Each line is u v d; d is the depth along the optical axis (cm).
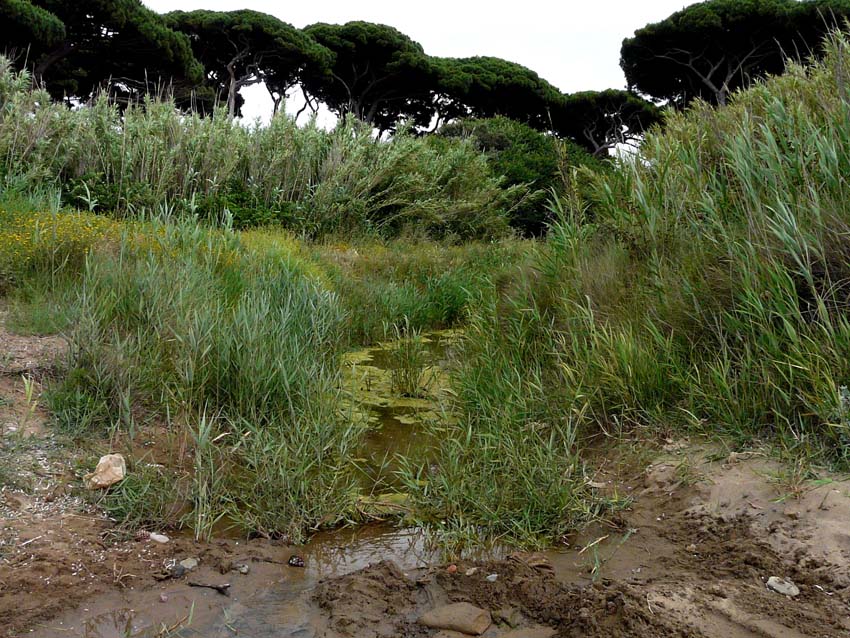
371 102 3572
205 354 477
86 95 2452
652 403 421
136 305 531
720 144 525
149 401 456
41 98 1091
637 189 548
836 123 473
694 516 324
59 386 439
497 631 252
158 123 1169
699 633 237
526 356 530
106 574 287
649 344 446
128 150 1107
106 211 1048
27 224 684
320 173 1354
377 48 3372
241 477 377
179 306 524
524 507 338
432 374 615
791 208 433
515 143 1920
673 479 356
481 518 342
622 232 551
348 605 266
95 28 2270
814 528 290
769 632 236
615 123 3120
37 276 613
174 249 698
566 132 3525
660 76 2938
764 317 391
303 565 307
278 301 642
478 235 1516
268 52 3058
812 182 436
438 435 478
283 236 1075
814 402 355
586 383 446
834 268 402
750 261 420
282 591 282
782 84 645
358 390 585
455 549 321
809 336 373
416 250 1218
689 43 2658
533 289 604
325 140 1395
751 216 443
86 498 347
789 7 2448
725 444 366
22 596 265
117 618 257
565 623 252
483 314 625
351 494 373
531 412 445
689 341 436
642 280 511
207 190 1177
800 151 452
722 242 471
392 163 1414
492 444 402
